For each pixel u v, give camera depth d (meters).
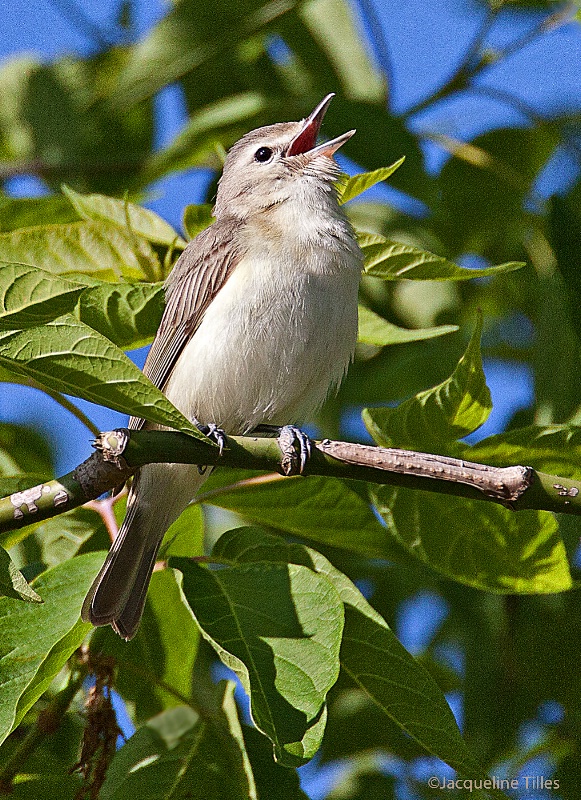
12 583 6.76
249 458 7.66
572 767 11.34
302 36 14.61
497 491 7.54
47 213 11.70
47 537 10.20
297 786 9.32
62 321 6.32
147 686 10.38
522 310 14.41
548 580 9.52
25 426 13.50
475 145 14.33
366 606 8.51
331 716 12.09
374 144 12.52
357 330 10.89
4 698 7.81
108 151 15.44
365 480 7.72
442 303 13.92
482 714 11.92
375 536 10.34
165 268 10.55
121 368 6.42
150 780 9.12
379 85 14.39
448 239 13.66
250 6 11.85
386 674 8.39
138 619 9.70
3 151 16.05
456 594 12.53
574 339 10.89
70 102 14.95
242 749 8.86
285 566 8.15
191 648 10.37
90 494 7.37
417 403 8.81
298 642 7.76
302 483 9.95
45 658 7.78
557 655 11.95
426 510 9.43
